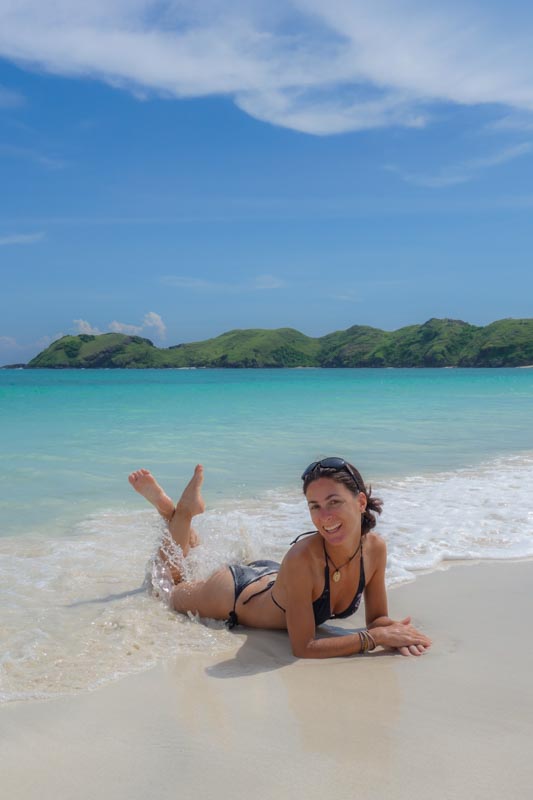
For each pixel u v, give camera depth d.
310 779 2.12
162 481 8.41
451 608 4.03
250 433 13.95
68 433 14.05
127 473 9.04
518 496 7.34
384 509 6.73
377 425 15.67
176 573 4.17
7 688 2.87
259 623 3.73
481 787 2.06
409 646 3.37
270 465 9.70
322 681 2.97
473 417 18.03
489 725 2.51
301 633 3.35
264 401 26.55
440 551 5.25
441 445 11.97
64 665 3.13
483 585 4.49
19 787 2.09
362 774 2.14
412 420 16.98
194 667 3.14
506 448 11.61
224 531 5.04
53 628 3.61
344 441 12.55
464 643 3.46
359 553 3.54
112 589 4.35
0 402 25.89
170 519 4.28
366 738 2.40
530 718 2.57
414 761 2.23
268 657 3.31
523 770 2.17
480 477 8.70
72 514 6.64
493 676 3.01
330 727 2.49
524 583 4.54
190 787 2.08
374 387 43.47
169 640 3.50
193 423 16.34
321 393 34.34
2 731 2.48
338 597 3.57
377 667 3.14
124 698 2.78
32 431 14.48
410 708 2.67
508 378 71.38
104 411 20.88
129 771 2.18
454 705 2.70
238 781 2.11
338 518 3.33
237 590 3.76
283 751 2.30
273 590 3.64
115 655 3.27
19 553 5.20
